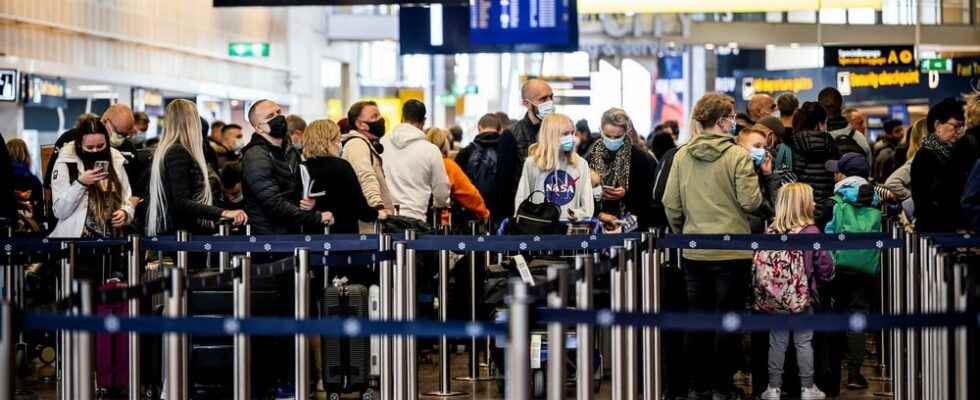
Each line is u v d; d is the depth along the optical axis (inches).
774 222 650.2
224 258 638.5
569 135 733.9
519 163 821.9
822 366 669.3
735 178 626.2
